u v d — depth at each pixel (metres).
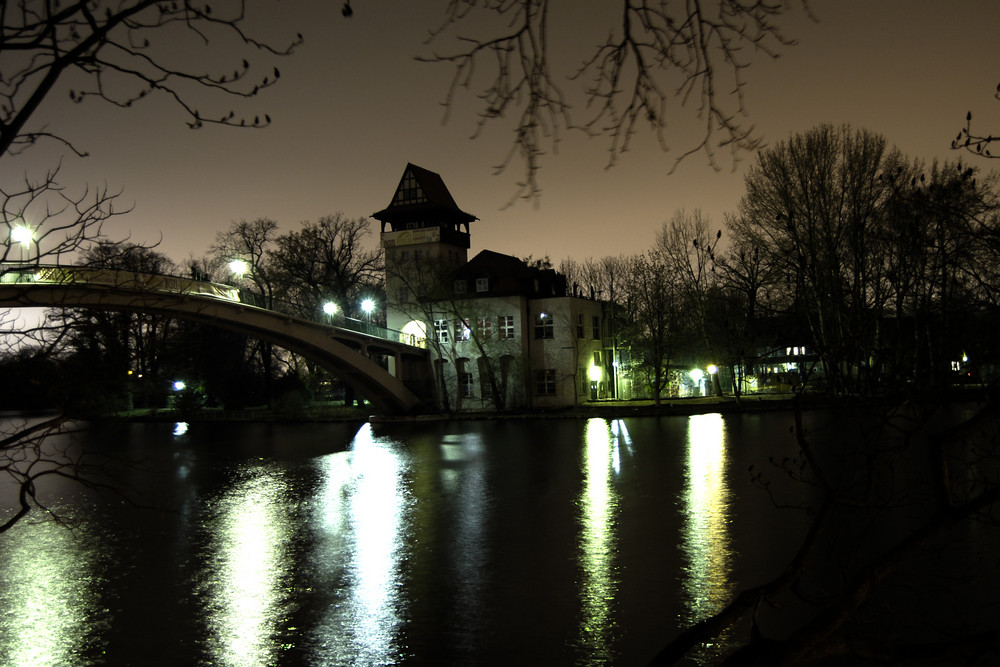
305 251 77.88
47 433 5.73
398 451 45.38
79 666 14.70
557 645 14.80
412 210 77.81
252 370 82.88
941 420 31.83
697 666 13.70
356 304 83.00
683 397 78.38
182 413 73.50
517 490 30.69
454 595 17.89
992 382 3.96
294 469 39.25
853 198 34.53
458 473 35.78
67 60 3.67
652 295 66.44
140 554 22.44
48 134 4.38
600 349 77.31
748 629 15.07
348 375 64.81
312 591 18.64
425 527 24.88
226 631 16.23
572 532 23.12
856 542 4.98
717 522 23.30
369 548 22.44
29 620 17.12
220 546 23.22
